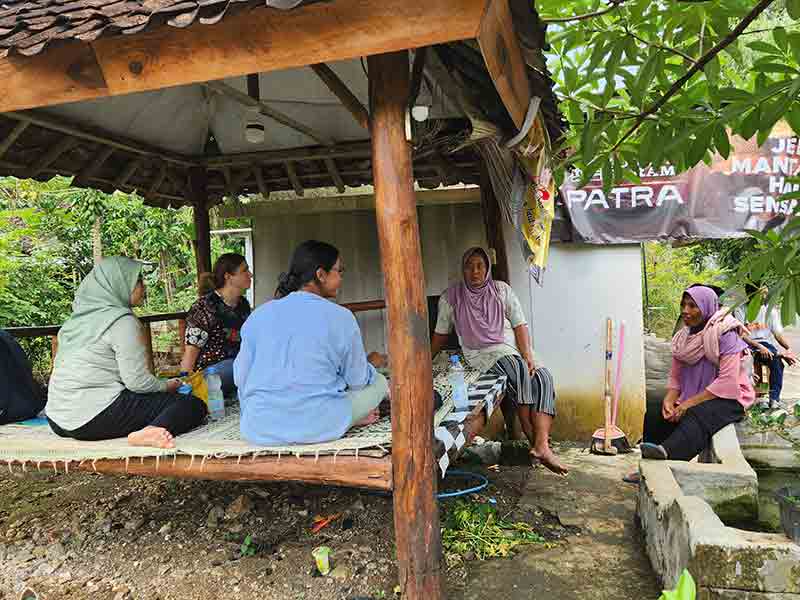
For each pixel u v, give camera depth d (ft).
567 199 18.90
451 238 20.92
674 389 14.53
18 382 13.41
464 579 10.53
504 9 7.63
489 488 14.97
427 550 8.75
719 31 9.66
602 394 19.39
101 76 8.48
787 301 8.03
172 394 11.82
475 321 16.67
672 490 10.73
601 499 14.20
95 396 11.20
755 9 8.15
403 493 8.79
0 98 8.80
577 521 12.86
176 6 7.30
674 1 8.91
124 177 18.60
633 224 18.74
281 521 12.71
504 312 16.89
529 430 16.34
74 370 11.23
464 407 12.73
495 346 16.56
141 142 17.51
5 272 29.07
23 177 15.89
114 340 11.14
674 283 42.86
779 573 8.01
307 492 14.06
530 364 16.43
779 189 17.98
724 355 13.50
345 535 11.98
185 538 12.07
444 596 8.94
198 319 15.12
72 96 8.63
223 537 12.05
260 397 10.00
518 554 11.44
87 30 7.62
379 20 7.39
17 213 28.53
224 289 15.34
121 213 35.78
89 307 11.44
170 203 21.85
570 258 19.48
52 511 13.73
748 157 18.07
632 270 19.21
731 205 18.21
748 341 18.07
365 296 21.58
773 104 8.67
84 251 36.11
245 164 20.07
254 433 10.07
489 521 12.69
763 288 8.76
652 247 43.24
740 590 8.13
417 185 20.06
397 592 9.89
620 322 19.29
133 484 15.17
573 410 19.54
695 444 13.46
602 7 11.12
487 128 11.15
